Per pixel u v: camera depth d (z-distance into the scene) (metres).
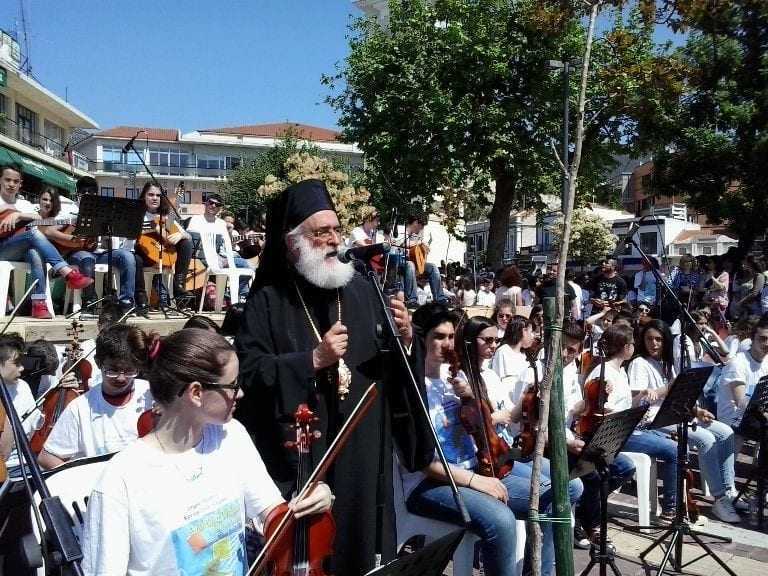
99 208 6.23
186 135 56.91
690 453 7.58
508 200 21.61
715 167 17.39
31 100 32.62
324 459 2.60
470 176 20.36
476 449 4.18
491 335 4.23
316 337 3.19
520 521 4.17
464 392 4.09
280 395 2.91
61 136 37.62
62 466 2.89
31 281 6.37
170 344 2.25
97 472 2.92
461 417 4.07
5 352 4.15
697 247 34.25
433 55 19.97
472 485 3.84
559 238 2.99
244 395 3.03
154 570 2.14
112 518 2.11
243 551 2.37
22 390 4.42
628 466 5.49
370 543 3.09
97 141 55.62
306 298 3.24
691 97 17.11
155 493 2.16
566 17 3.04
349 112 21.91
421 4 20.55
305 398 2.93
